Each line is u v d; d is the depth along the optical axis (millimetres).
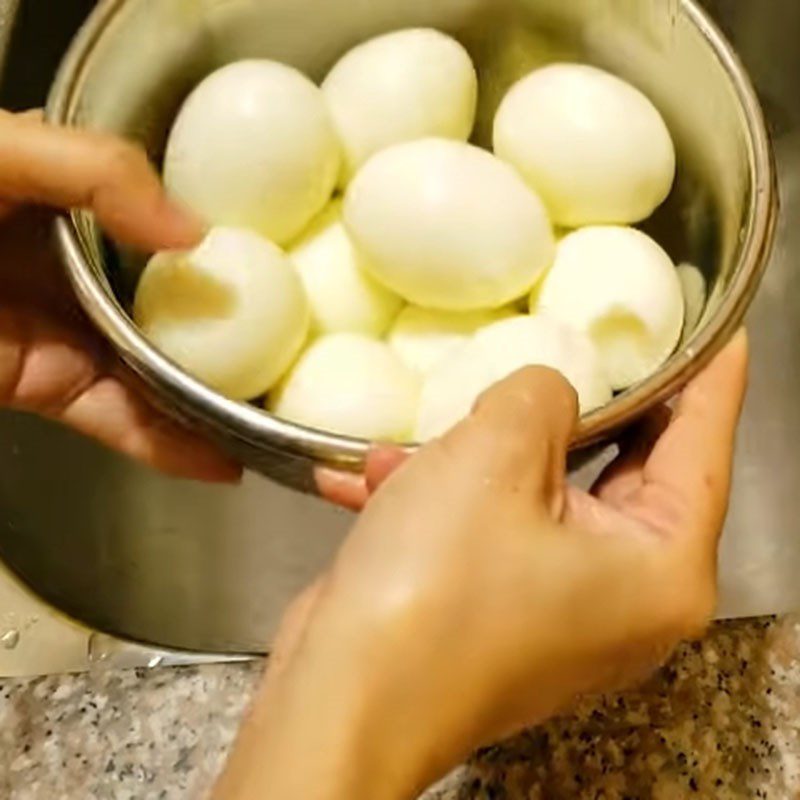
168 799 489
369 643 385
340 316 487
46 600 528
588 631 404
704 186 485
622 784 481
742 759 483
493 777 482
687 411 438
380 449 412
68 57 459
